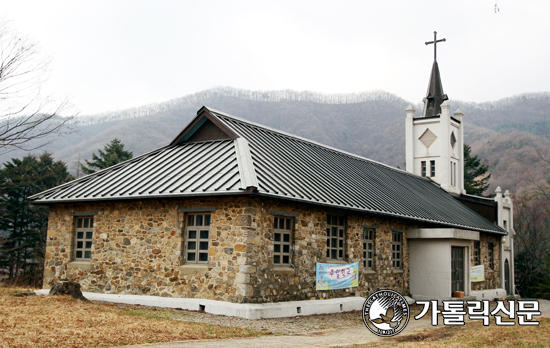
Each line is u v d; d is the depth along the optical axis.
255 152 18.39
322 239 17.47
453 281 22.88
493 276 31.05
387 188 25.41
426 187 33.16
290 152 21.41
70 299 13.98
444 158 36.34
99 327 10.48
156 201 16.58
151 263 16.34
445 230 22.05
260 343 10.20
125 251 16.98
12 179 37.97
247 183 14.52
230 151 17.89
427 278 22.64
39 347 8.45
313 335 12.02
